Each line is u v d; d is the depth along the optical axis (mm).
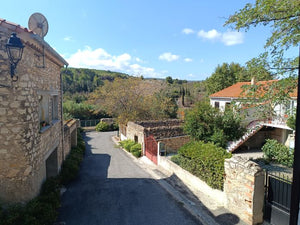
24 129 4832
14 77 4555
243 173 5512
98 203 6668
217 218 5684
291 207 2143
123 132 19359
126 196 7230
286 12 5348
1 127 4629
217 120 11344
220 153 7234
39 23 6133
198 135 11422
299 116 2006
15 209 4699
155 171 10359
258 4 5531
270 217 5355
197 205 6480
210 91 32000
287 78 5922
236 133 11531
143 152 13578
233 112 7480
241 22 6047
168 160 10164
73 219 5664
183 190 7773
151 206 6480
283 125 13602
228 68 30797
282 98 6137
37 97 5680
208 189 7125
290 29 5625
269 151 12531
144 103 23031
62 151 9406
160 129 14445
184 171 8578
